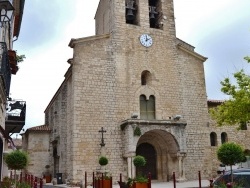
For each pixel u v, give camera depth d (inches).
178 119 1074.1
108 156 991.6
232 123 874.1
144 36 1150.3
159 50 1163.3
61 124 1194.0
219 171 1114.7
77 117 987.3
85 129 988.6
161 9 1227.9
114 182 972.6
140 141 1091.9
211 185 448.8
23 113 772.0
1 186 516.1
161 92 1122.7
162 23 1205.1
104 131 1002.1
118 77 1071.0
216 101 1253.7
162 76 1140.5
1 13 405.1
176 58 1182.9
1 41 498.3
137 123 997.8
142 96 1102.4
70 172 973.8
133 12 1203.2
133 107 1064.8
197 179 1076.5
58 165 1247.5
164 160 1093.8
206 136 1141.1
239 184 404.5
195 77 1191.6
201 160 1106.1
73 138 968.9
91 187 909.8
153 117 1095.6
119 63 1084.5
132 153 970.1
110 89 1050.1
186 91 1162.0
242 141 1253.7
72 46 1053.2
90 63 1045.8
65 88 1205.1
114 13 1130.7
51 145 1371.8
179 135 1047.0
